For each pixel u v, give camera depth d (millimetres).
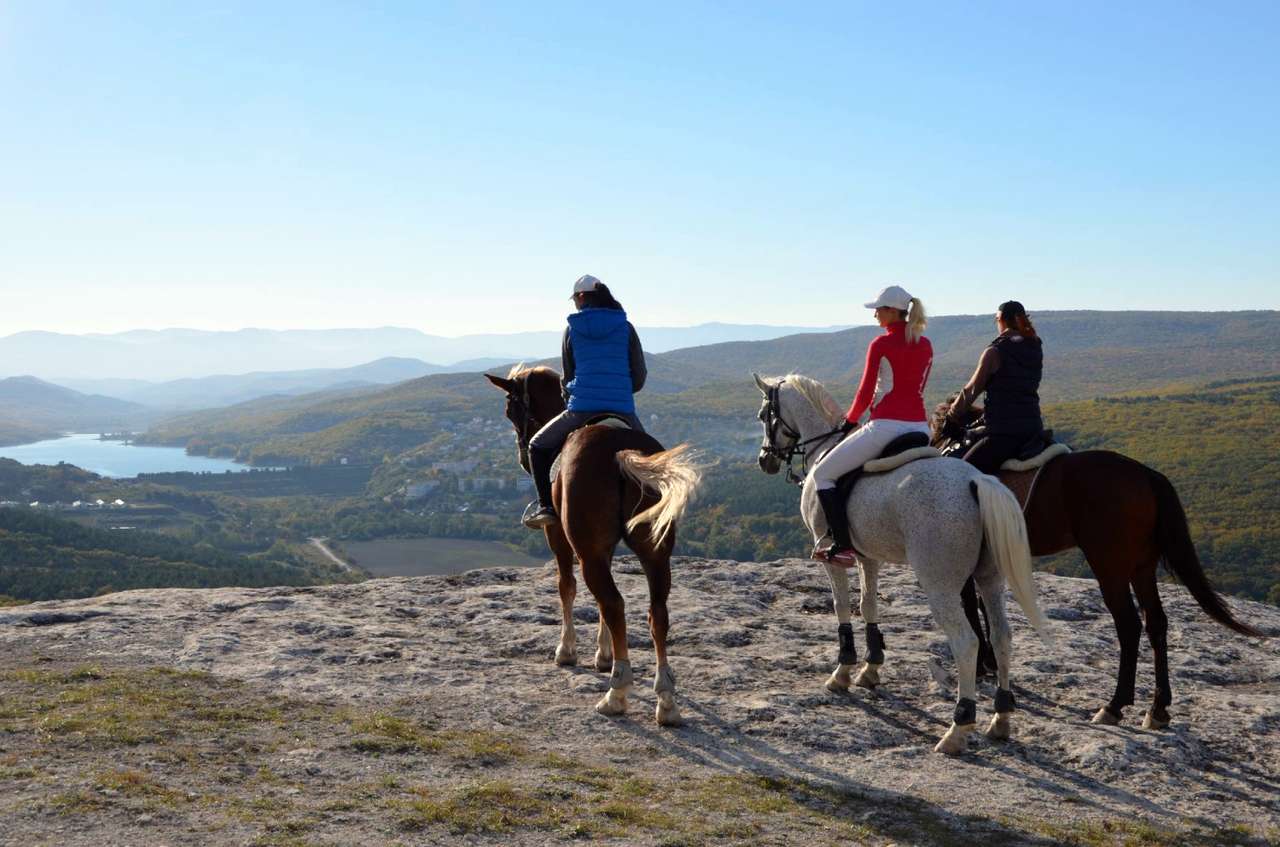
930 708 7375
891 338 6871
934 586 6258
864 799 5586
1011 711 6676
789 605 10758
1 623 8742
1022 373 7328
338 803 4848
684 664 8188
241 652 7953
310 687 7086
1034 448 7266
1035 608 5953
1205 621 10477
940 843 5000
